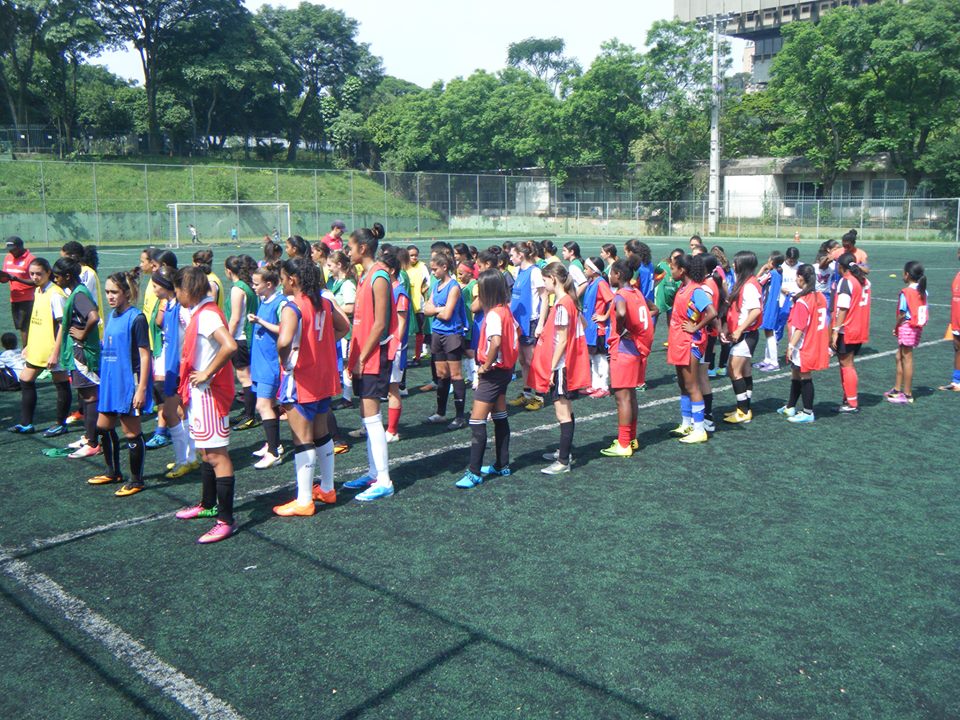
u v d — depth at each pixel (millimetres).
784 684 3682
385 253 7457
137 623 4285
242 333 8289
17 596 4605
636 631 4152
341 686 3691
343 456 7484
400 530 5559
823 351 8391
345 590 4641
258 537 5457
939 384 10539
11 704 3598
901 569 4887
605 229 60969
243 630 4203
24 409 8320
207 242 50406
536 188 64062
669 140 61062
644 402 9711
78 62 69188
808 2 88062
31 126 67125
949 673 3777
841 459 7195
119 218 49156
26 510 6000
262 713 3498
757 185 57438
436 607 4426
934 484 6477
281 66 76438
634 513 5848
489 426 8594
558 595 4555
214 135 81250
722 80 57469
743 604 4441
